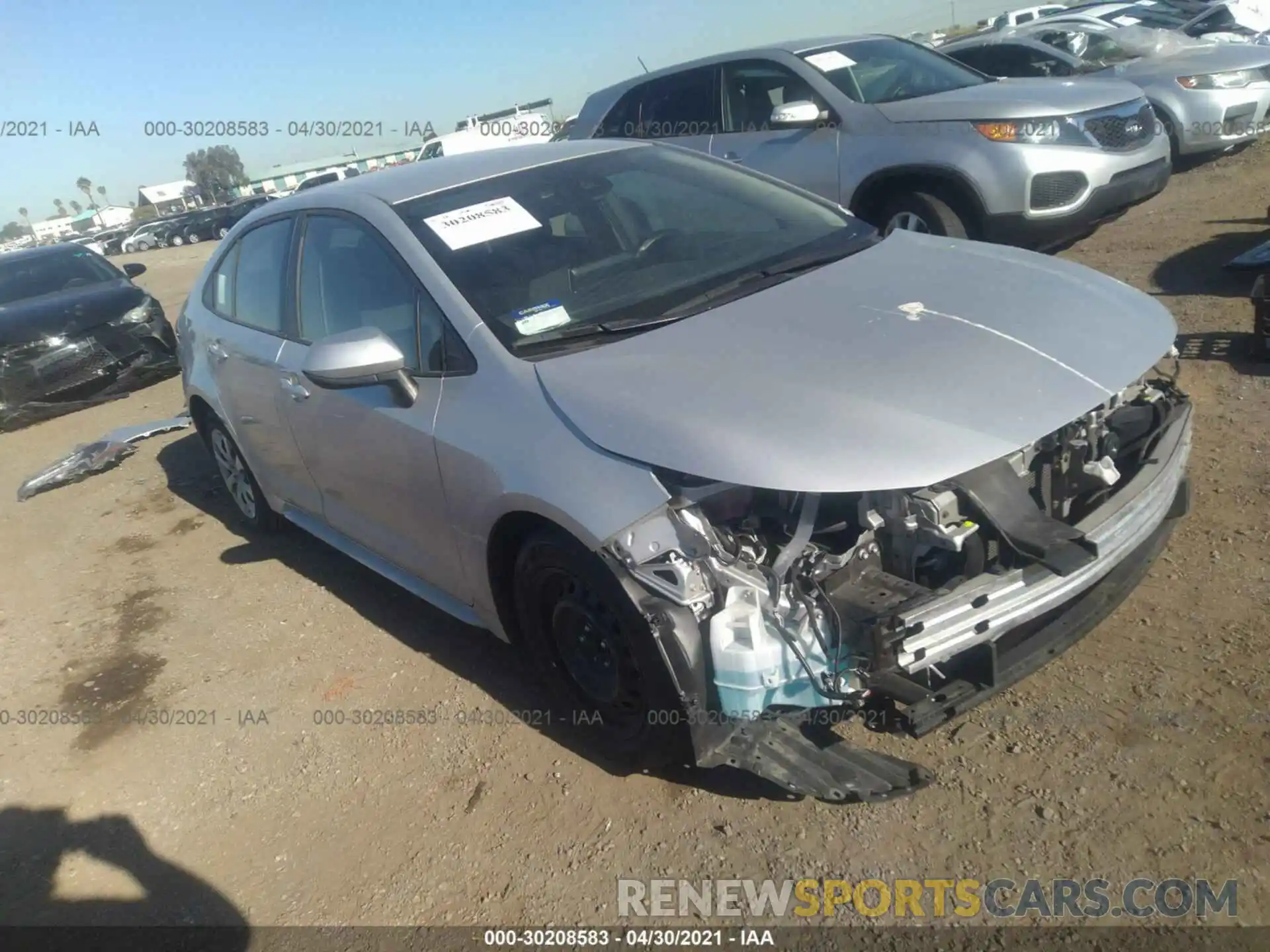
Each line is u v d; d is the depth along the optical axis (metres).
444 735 3.20
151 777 3.30
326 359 2.91
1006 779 2.55
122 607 4.58
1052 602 2.39
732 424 2.40
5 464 7.36
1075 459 2.55
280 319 3.97
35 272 9.38
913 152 6.59
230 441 4.86
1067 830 2.38
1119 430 2.83
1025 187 6.26
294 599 4.35
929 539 2.30
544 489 2.59
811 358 2.61
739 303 2.99
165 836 3.01
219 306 4.59
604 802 2.78
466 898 2.54
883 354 2.59
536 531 2.77
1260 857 2.22
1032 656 2.46
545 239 3.30
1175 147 9.41
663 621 2.37
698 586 2.35
